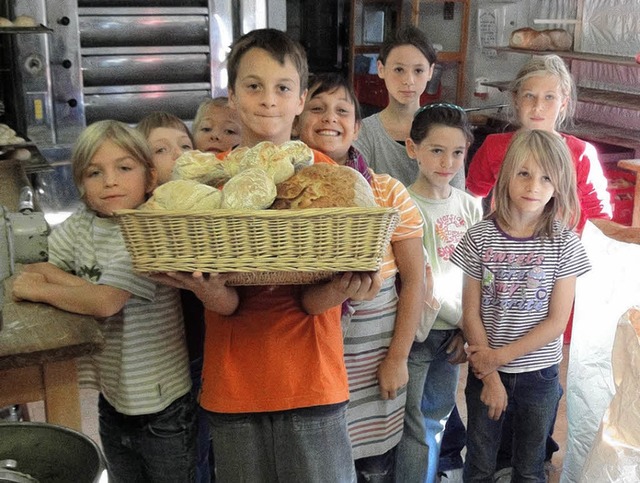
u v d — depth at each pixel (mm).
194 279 1345
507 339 2139
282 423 1643
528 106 2801
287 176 1412
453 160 2275
